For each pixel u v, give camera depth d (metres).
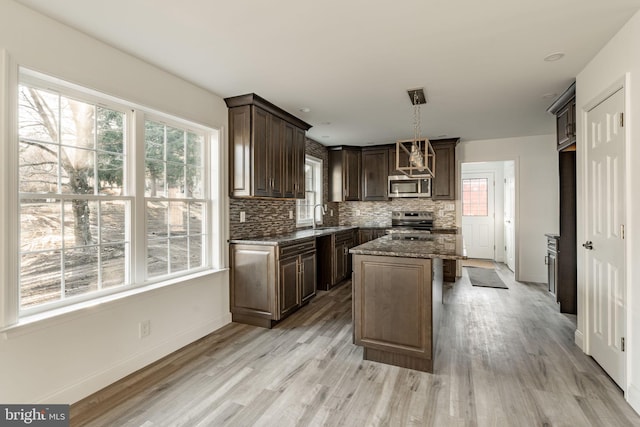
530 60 2.44
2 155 1.67
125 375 2.28
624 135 1.99
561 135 3.31
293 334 3.07
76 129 2.11
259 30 2.02
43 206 1.93
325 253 4.73
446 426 1.76
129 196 2.43
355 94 3.15
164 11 1.82
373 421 1.80
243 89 3.03
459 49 2.26
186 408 1.92
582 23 1.95
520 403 1.96
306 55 2.35
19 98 1.82
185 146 2.98
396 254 2.39
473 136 5.08
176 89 2.72
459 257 2.21
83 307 2.01
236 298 3.38
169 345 2.65
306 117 3.94
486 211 7.41
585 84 2.55
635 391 1.89
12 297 1.72
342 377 2.28
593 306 2.50
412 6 1.77
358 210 6.23
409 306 2.39
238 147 3.29
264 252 3.23
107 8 1.78
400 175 5.50
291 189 3.88
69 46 1.97
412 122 4.17
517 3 1.75
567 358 2.55
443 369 2.39
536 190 5.11
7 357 1.69
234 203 3.46
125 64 2.30
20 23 1.74
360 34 2.06
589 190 2.53
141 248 2.50
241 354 2.64
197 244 3.10
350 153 5.77
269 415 1.85
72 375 1.97
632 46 1.90
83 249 2.14
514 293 4.53
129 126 2.44
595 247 2.44
